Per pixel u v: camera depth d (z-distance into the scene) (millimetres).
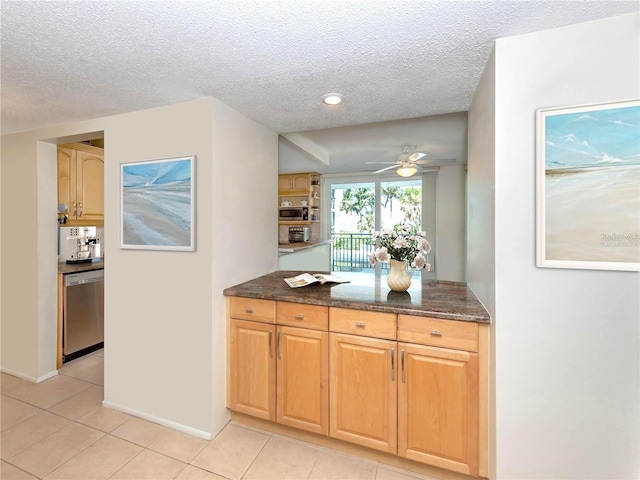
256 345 2096
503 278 1434
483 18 1273
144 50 1502
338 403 1887
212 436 2055
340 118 2432
